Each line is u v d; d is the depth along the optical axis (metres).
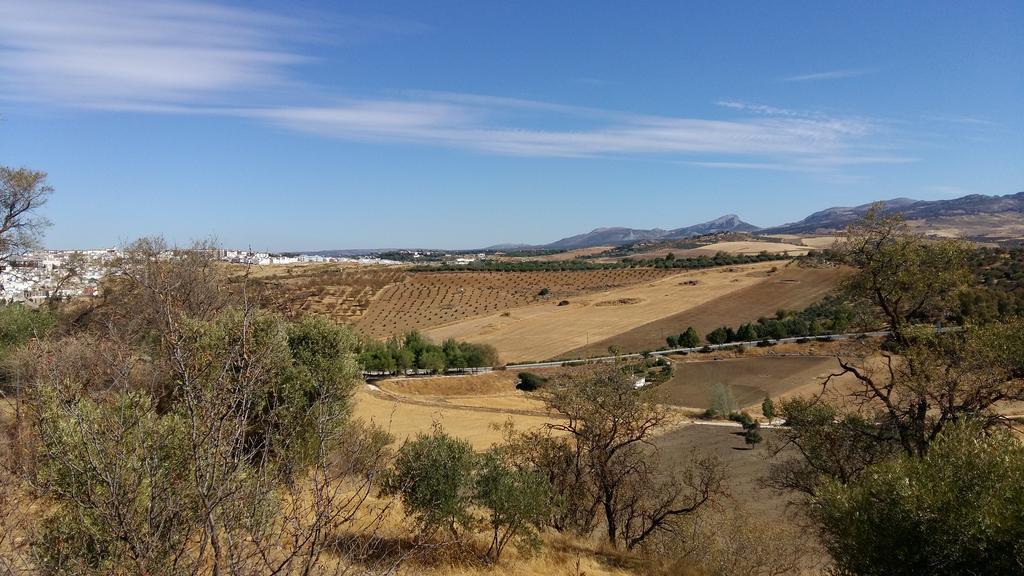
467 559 10.92
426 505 10.77
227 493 4.12
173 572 4.30
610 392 15.55
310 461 5.59
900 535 7.41
